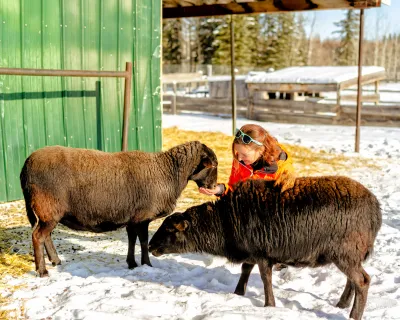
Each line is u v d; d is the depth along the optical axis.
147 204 5.35
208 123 18.36
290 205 4.24
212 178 5.54
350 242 4.13
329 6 11.59
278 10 12.21
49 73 7.22
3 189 7.76
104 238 6.55
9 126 7.71
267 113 19.52
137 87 9.34
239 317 4.12
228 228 4.53
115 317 4.13
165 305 4.41
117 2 8.85
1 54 7.48
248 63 49.78
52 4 8.00
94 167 5.18
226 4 12.65
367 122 17.75
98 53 8.71
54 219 5.12
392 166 11.31
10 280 5.02
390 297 4.76
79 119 8.57
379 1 11.12
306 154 12.56
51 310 4.36
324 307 4.55
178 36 56.41
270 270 4.47
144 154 5.49
